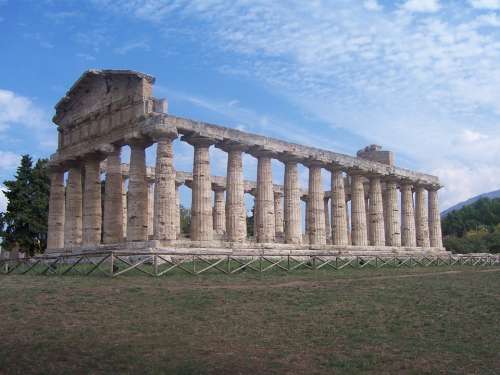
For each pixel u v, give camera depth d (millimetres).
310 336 22078
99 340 20359
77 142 61000
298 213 63844
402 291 32531
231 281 34688
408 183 80750
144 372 17172
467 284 36781
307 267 45125
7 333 20906
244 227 58094
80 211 61531
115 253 35938
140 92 53406
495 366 19031
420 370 18422
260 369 17969
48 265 43625
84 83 59906
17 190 82375
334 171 70000
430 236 85438
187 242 51625
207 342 20734
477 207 176500
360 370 18219
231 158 58125
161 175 50938
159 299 27312
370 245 74000
